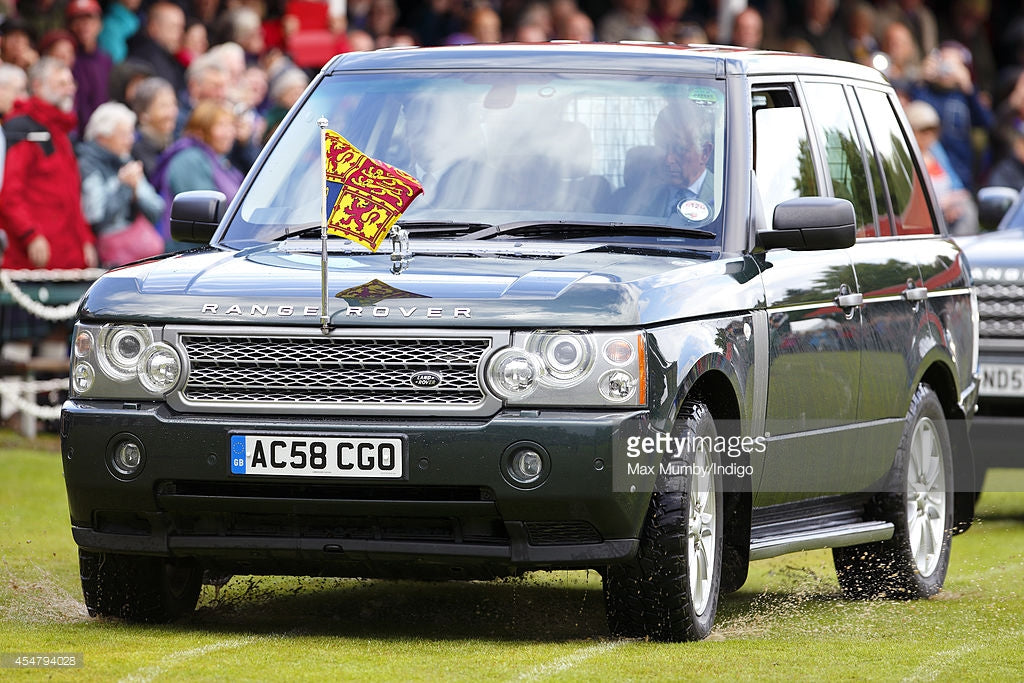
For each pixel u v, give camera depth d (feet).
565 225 80.28
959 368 101.04
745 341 76.79
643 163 82.74
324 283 70.49
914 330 94.89
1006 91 214.69
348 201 77.10
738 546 80.38
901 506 93.15
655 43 91.25
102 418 71.92
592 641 74.08
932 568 96.78
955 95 231.71
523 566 70.54
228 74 165.89
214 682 63.57
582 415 68.80
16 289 148.77
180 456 70.95
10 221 149.18
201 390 71.56
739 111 84.28
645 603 72.90
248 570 75.00
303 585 90.07
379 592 88.22
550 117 84.74
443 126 85.46
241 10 176.96
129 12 175.32
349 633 75.66
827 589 96.32
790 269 82.79
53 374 156.15
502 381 68.95
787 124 88.48
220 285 72.79
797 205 80.59
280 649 70.74
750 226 81.20
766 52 91.76
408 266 73.61
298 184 85.66
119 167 155.22
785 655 72.84
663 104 84.48
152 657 68.28
